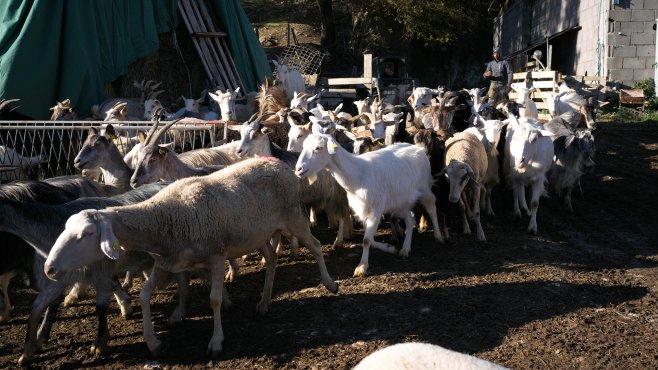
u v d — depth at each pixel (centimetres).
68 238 540
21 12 1414
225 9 1878
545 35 3362
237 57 1900
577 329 646
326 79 2645
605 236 1019
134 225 576
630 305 711
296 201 705
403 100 2128
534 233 1022
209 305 750
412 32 3888
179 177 838
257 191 661
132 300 775
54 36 1427
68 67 1434
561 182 1185
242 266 875
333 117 1209
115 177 882
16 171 1073
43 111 1408
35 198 684
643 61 2533
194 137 1077
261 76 1964
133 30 1606
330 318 688
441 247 946
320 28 4025
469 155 966
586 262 876
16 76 1364
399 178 861
